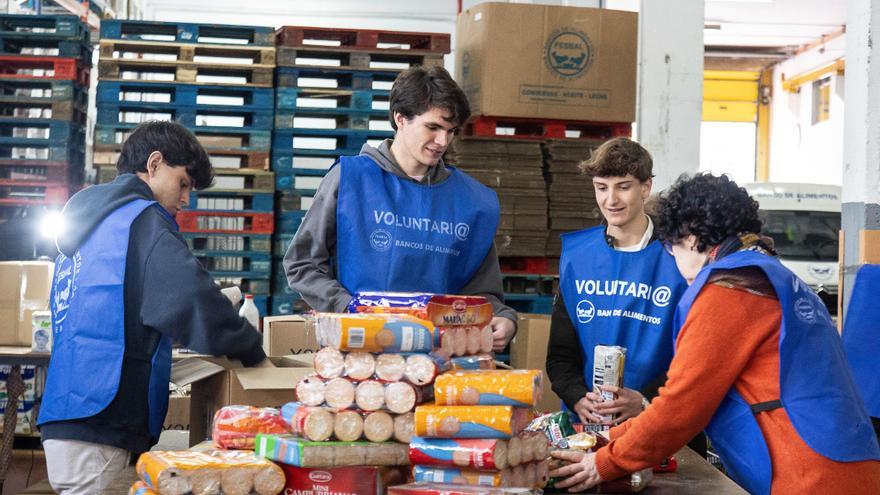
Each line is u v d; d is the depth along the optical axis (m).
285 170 6.49
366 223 3.27
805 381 2.37
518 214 6.09
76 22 6.71
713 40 18.55
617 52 6.14
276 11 12.58
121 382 2.90
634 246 3.42
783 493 2.35
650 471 2.46
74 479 2.89
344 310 3.14
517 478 2.16
